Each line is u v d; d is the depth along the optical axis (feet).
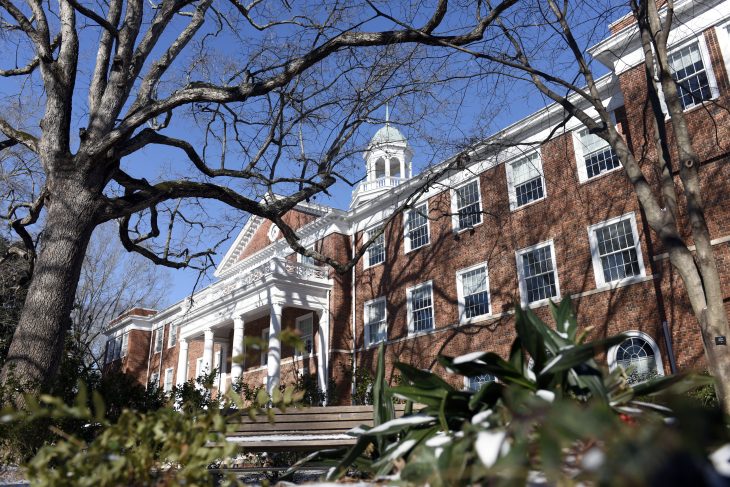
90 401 19.83
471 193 67.36
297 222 95.91
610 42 50.37
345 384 76.74
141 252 40.78
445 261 68.49
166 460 6.18
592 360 6.96
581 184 55.26
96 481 5.28
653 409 6.69
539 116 59.93
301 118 40.45
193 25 38.14
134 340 130.72
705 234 24.06
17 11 33.96
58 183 31.27
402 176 99.76
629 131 49.14
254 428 21.58
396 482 5.75
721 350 21.72
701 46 45.39
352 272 83.56
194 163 35.94
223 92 32.35
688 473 2.27
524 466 4.10
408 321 71.05
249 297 83.20
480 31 30.73
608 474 2.49
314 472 26.81
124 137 31.17
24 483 15.74
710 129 43.27
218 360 100.94
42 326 27.48
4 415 5.33
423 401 7.46
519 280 58.59
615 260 50.65
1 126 36.01
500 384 6.88
